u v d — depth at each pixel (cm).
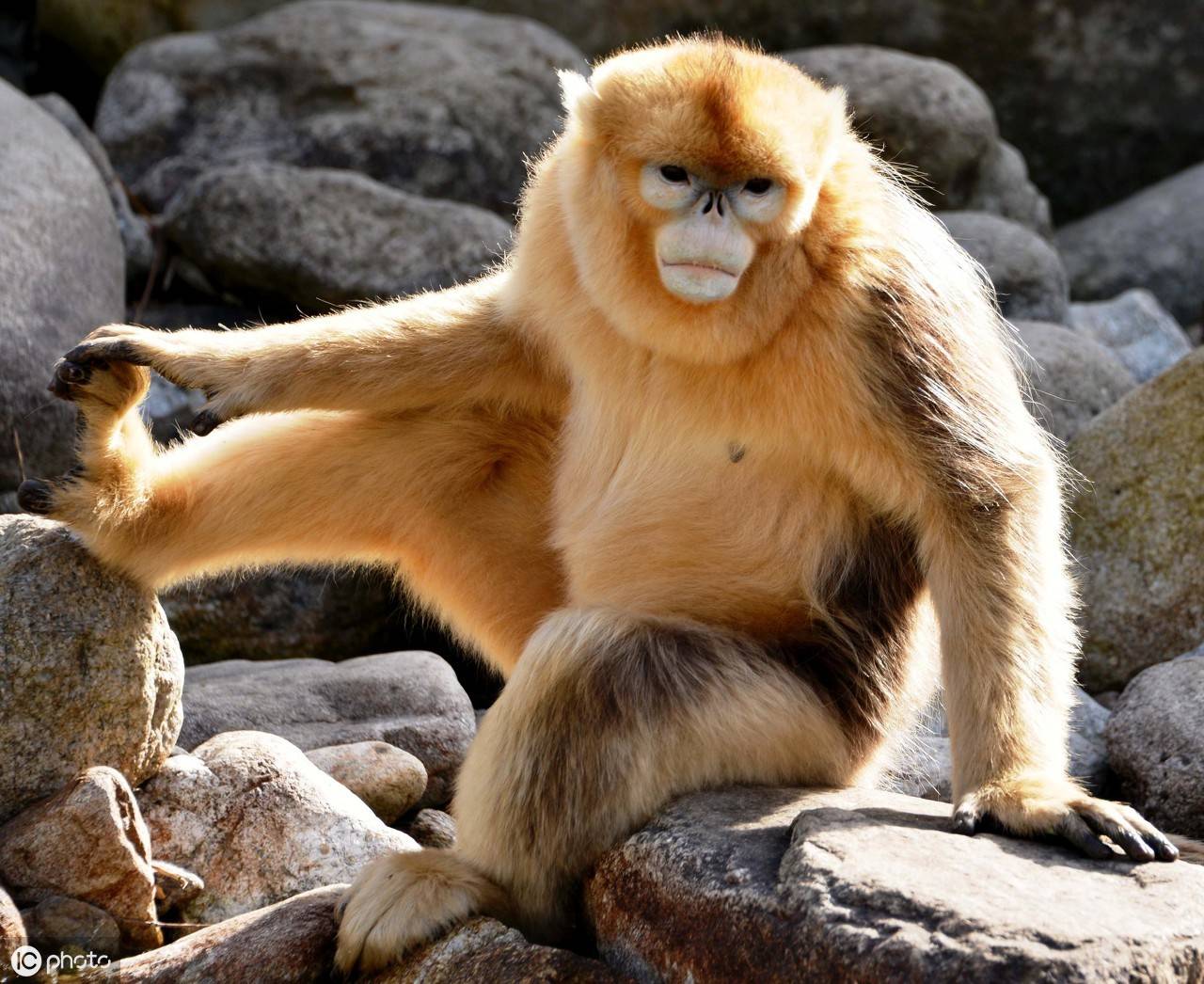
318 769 1152
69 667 1028
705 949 845
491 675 1638
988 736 944
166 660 1091
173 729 1102
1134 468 1567
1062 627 994
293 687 1338
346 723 1320
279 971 930
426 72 2289
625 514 1077
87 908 983
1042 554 998
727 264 942
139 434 1106
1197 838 1227
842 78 2428
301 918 959
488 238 1919
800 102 976
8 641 1017
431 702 1348
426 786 1278
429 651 1548
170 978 928
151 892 1007
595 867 951
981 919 761
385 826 1119
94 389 1053
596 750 951
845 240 987
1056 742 952
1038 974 729
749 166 942
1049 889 805
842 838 857
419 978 902
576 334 1070
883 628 1087
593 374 1075
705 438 1037
